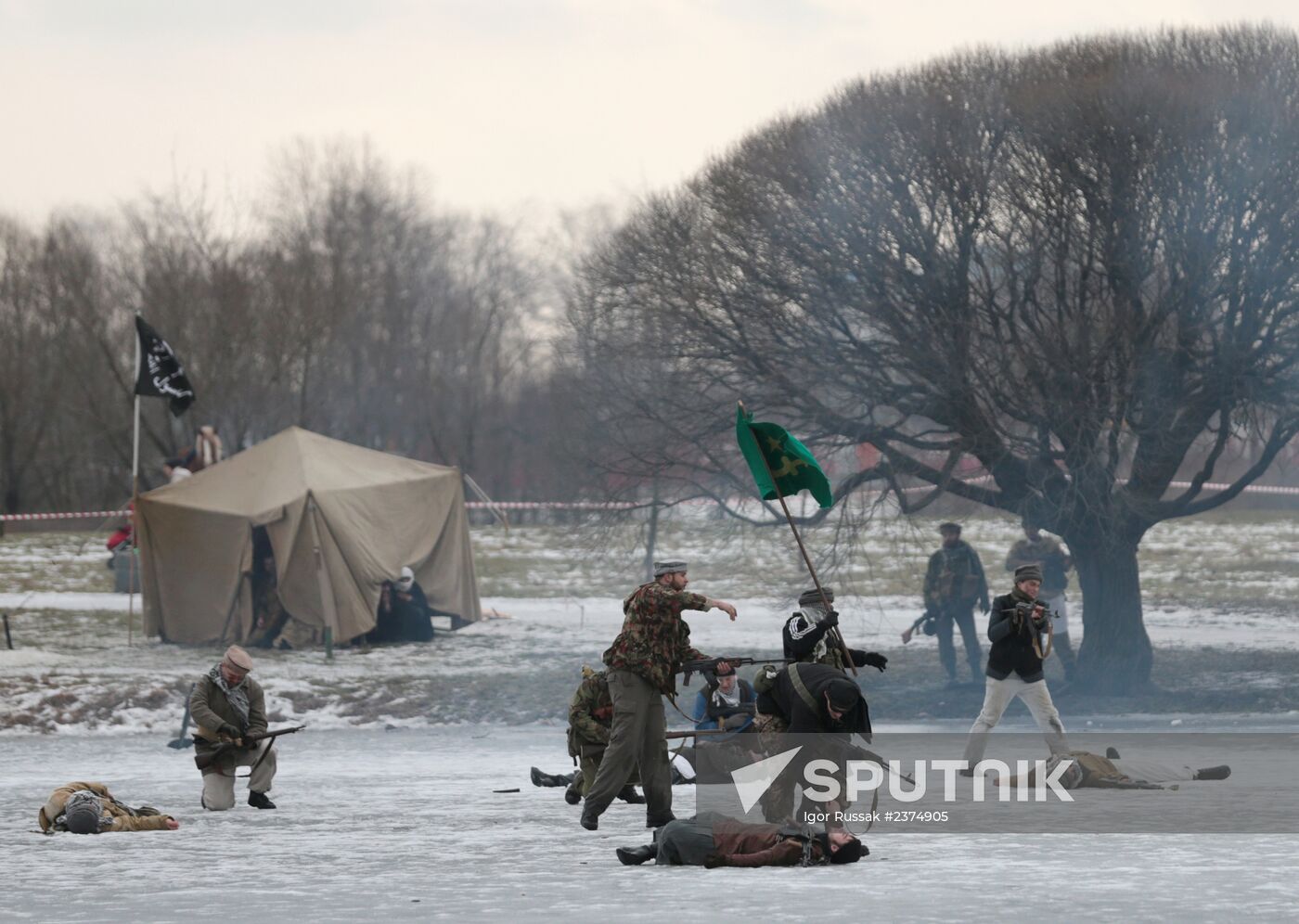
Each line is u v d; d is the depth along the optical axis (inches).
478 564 4387.3
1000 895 773.9
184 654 2797.7
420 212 6939.0
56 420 6550.2
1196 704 2277.3
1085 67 2401.6
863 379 2388.0
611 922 711.1
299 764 1739.7
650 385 2571.4
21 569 4271.7
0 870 950.4
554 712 2304.4
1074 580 3730.3
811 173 2362.2
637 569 3885.3
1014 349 2314.2
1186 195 2225.6
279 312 6008.9
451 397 6993.1
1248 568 4109.3
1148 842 983.0
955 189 2290.8
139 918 749.3
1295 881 815.7
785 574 3924.7
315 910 768.3
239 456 3016.7
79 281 6205.7
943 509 4045.3
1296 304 2287.2
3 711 2240.4
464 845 1042.1
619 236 2630.4
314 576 2847.0
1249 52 2386.8
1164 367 2303.2
